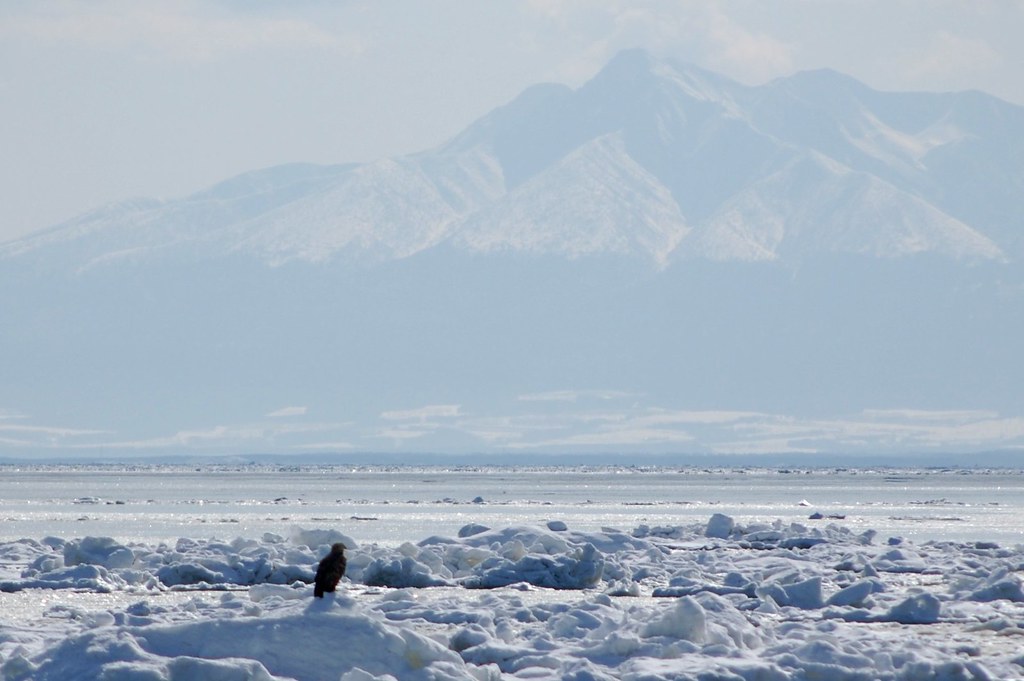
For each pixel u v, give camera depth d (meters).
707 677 61.94
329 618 63.59
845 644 71.38
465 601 91.25
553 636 75.62
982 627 84.50
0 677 57.91
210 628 62.62
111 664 58.25
